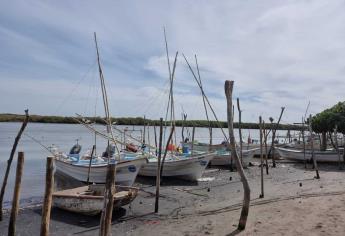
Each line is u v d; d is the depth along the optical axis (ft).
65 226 52.11
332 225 42.16
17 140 55.21
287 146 151.12
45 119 467.52
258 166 123.24
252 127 363.76
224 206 58.75
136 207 62.13
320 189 70.13
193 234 43.83
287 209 50.78
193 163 89.35
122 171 76.64
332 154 121.19
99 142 238.07
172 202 66.49
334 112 130.11
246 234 41.42
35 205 66.18
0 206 54.75
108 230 32.50
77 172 87.15
